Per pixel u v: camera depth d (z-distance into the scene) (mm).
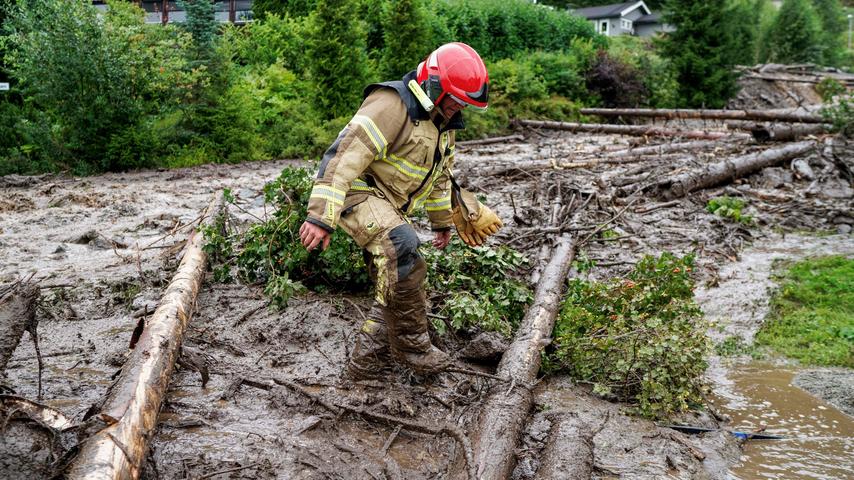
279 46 21250
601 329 4430
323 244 3287
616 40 34656
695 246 7730
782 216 9312
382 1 23250
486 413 3500
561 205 8578
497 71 22344
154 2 24859
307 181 5234
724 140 16312
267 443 3266
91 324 4781
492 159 14945
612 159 13617
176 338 3795
